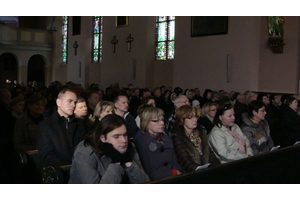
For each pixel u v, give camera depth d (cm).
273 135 652
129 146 310
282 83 1223
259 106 473
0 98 574
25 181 388
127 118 505
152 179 340
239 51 1302
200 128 401
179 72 1534
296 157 381
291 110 642
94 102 572
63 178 303
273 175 343
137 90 1030
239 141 430
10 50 2534
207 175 278
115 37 2000
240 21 1300
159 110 357
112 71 2023
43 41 2684
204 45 1429
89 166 269
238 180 303
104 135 277
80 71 2384
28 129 456
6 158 484
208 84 1412
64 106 374
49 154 358
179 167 357
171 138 381
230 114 423
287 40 1215
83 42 2347
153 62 1822
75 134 386
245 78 1284
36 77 2811
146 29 1788
